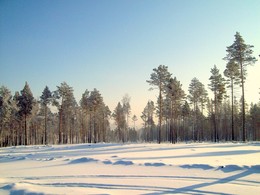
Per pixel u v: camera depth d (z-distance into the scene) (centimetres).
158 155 2056
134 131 10200
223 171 1315
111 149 2878
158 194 938
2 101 5525
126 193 952
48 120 7544
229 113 7462
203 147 2834
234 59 3822
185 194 935
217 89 5025
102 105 7250
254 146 2859
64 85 5919
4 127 6225
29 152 3050
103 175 1298
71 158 2033
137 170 1404
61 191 980
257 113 7119
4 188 1073
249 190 972
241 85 3791
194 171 1335
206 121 7594
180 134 7875
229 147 2748
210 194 930
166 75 4512
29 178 1288
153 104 8112
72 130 8300
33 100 5872
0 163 2012
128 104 7181
